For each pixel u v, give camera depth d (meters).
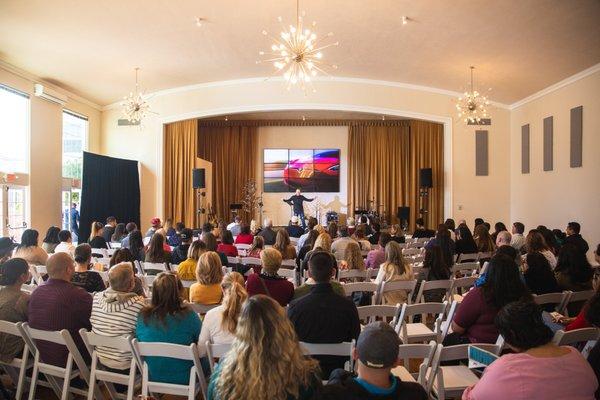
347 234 6.76
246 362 1.62
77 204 11.34
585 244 6.40
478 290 3.01
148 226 12.30
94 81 10.52
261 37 8.72
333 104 11.84
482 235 7.09
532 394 1.75
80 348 3.19
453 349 2.52
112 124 12.45
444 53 9.20
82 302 3.19
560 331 2.64
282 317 1.70
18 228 8.78
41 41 8.08
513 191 11.96
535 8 6.80
